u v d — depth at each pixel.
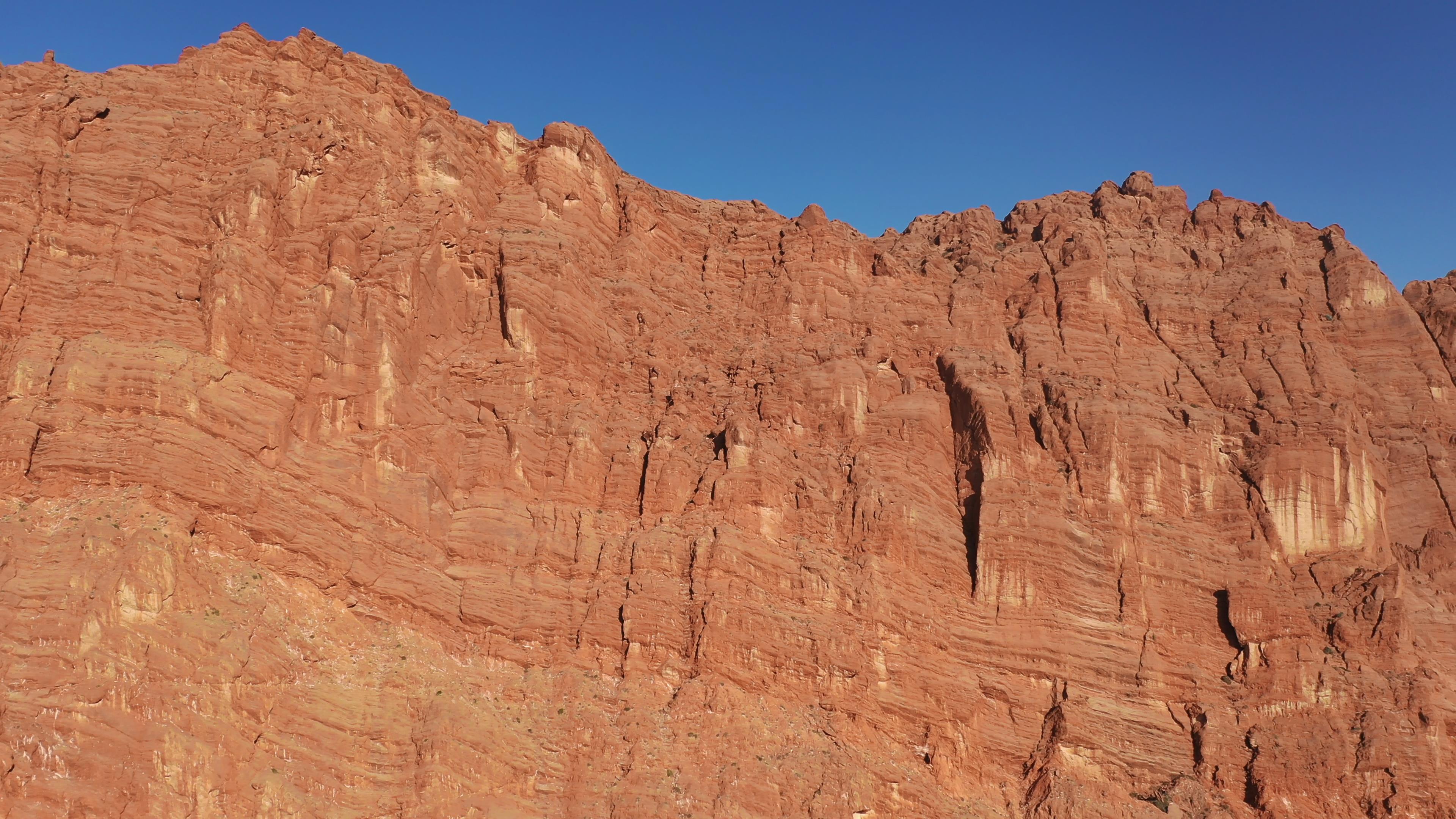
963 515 76.12
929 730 66.81
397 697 58.50
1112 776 69.00
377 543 63.19
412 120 79.25
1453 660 75.62
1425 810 67.88
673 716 62.25
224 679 53.97
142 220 67.31
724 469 70.50
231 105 74.38
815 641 66.12
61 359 60.94
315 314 66.06
